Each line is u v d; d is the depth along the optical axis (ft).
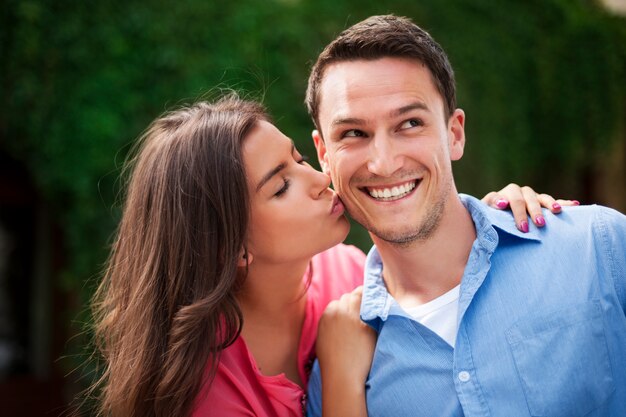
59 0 14.84
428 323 6.10
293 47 17.20
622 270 5.77
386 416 6.03
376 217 6.16
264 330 7.13
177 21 15.74
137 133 15.29
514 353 5.65
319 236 6.67
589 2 27.22
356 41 6.08
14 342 16.71
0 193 16.58
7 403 16.02
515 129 23.17
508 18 23.02
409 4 19.99
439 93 6.24
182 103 15.58
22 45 14.48
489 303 5.88
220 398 6.43
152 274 6.70
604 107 25.44
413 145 5.97
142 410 6.55
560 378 5.50
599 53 25.22
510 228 6.14
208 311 6.31
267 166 6.56
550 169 25.30
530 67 23.67
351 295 6.87
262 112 7.06
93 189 14.93
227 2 16.44
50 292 16.74
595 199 27.17
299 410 6.66
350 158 6.13
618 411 5.54
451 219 6.22
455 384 5.68
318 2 17.85
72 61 14.90
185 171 6.60
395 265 6.49
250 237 6.65
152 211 6.81
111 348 7.08
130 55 15.34
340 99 6.11
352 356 6.43
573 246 5.91
